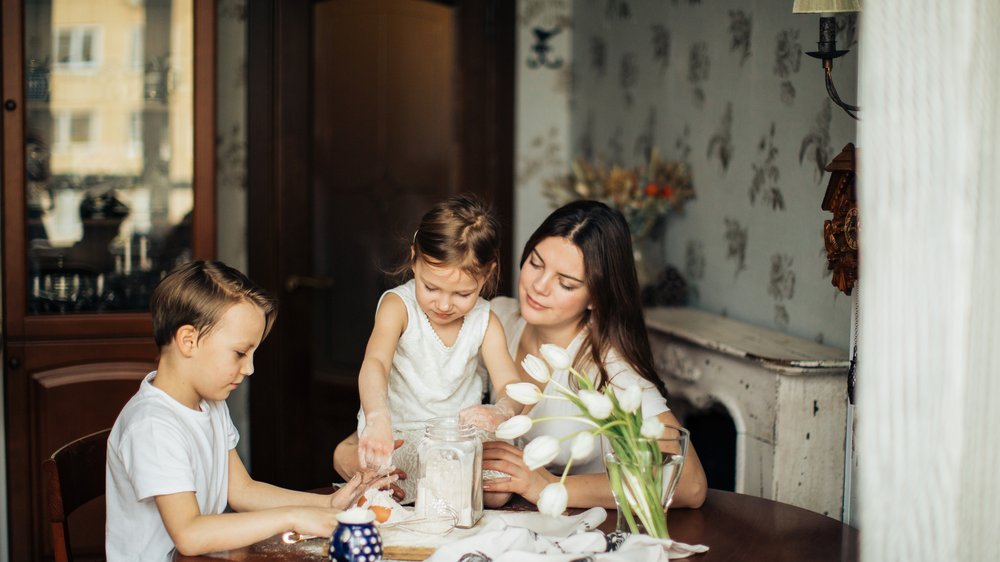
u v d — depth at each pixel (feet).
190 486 4.74
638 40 11.00
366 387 5.34
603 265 5.82
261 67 11.53
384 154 12.16
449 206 5.42
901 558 3.54
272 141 11.63
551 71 12.81
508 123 12.65
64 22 9.00
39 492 9.03
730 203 9.06
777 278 8.25
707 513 5.36
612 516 5.29
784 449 6.99
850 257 5.55
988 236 3.61
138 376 9.16
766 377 7.14
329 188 11.94
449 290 5.40
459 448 4.91
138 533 4.89
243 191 11.67
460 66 12.42
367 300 12.18
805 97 7.73
